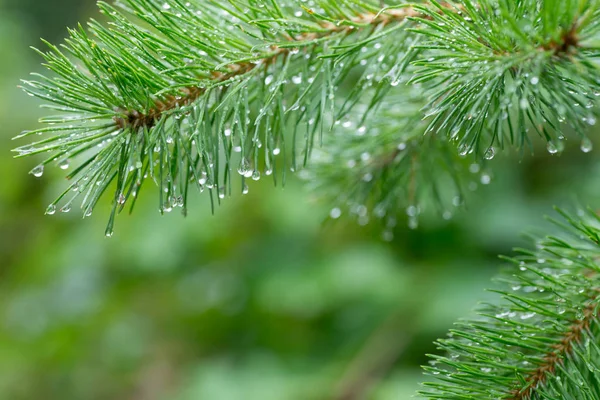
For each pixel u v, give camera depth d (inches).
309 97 41.8
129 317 98.0
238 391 80.5
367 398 77.7
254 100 42.5
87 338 97.3
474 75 38.9
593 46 38.0
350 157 47.1
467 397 39.7
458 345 40.2
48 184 104.2
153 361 94.0
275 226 93.1
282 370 84.3
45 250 101.5
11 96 115.1
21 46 132.0
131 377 93.5
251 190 93.6
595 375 39.3
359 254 88.4
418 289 85.0
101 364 95.2
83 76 39.9
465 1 38.9
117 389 92.8
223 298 93.7
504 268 43.9
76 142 39.7
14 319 99.6
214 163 40.7
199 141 40.1
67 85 39.9
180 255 93.7
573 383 39.8
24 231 109.9
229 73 41.3
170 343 95.1
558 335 40.6
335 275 86.3
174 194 41.1
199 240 92.6
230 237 95.6
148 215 94.9
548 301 40.6
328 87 41.9
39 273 100.6
